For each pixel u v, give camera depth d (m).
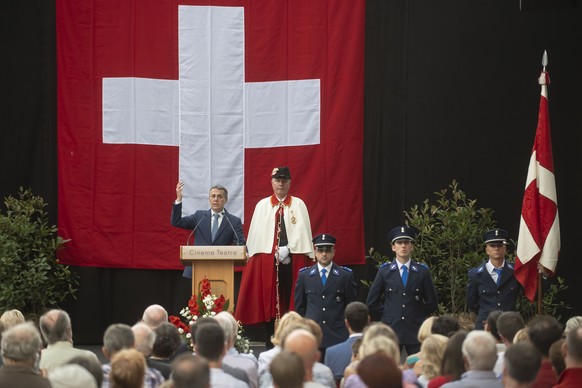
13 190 24.55
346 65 24.09
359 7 24.12
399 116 24.44
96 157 24.17
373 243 24.45
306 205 24.05
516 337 12.05
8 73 24.47
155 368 11.78
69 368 9.22
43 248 23.89
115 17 24.22
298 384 8.66
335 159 24.06
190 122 24.22
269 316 21.03
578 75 24.08
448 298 23.59
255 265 21.28
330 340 19.28
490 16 24.25
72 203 24.16
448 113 24.36
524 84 24.22
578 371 10.34
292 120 24.17
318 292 19.48
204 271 18.84
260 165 24.23
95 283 24.45
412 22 24.39
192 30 24.25
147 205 24.20
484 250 23.72
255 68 24.23
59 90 24.22
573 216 24.11
